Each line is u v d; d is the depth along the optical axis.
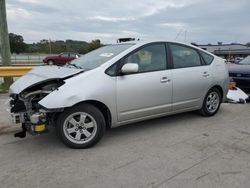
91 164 3.25
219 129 4.60
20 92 3.54
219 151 3.65
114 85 3.79
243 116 5.47
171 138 4.15
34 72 4.13
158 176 2.97
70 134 3.66
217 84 5.24
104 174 3.01
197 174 3.01
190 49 4.93
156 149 3.71
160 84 4.29
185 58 4.81
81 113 3.63
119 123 4.02
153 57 4.35
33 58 39.09
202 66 5.01
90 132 3.72
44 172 3.05
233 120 5.16
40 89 3.62
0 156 3.47
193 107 4.99
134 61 4.09
